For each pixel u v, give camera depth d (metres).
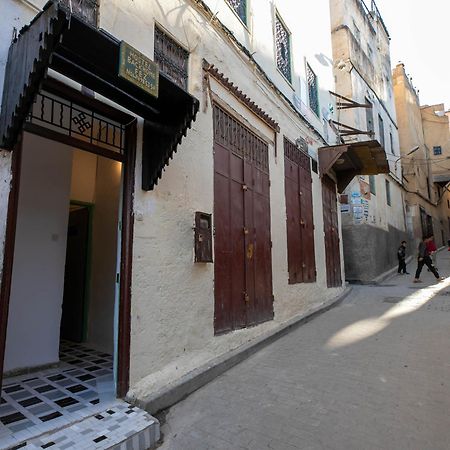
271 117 7.20
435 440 2.98
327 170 9.64
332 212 10.68
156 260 3.99
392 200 18.12
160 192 4.14
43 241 4.53
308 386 4.14
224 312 5.09
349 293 10.73
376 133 16.62
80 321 5.64
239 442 3.13
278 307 6.65
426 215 23.45
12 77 2.72
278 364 4.89
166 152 3.74
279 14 8.17
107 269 5.40
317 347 5.54
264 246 6.45
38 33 2.44
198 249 4.54
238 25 6.29
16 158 2.88
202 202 4.82
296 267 7.70
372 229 14.09
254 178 6.37
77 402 3.41
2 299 2.71
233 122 5.89
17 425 2.95
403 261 15.54
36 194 4.51
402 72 22.97
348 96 14.21
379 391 3.91
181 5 4.78
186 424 3.44
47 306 4.50
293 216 7.88
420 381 4.10
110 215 5.47
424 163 25.17
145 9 4.13
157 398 3.58
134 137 3.88
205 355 4.56
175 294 4.20
